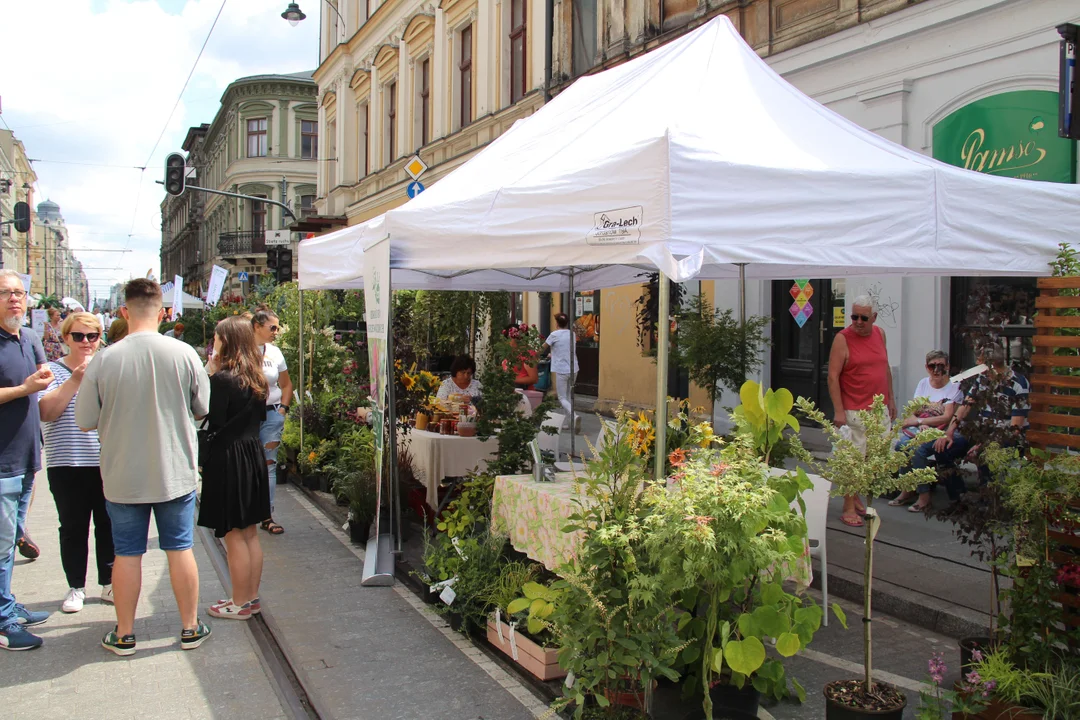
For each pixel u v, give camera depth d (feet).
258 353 16.69
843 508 22.49
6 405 14.66
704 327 24.06
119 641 14.71
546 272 24.89
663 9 39.88
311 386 32.04
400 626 16.08
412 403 23.66
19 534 16.38
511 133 20.45
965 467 23.76
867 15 29.12
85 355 16.16
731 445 11.80
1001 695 10.69
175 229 298.76
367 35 81.35
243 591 16.55
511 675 13.80
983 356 13.08
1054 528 11.16
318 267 24.95
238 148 162.61
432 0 65.51
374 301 19.07
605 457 12.35
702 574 10.49
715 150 12.19
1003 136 25.44
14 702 12.84
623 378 43.86
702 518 10.09
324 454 28.43
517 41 54.49
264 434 22.74
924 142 27.91
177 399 14.55
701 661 11.75
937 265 13.65
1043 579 10.99
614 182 12.48
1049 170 24.21
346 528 23.24
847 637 15.55
